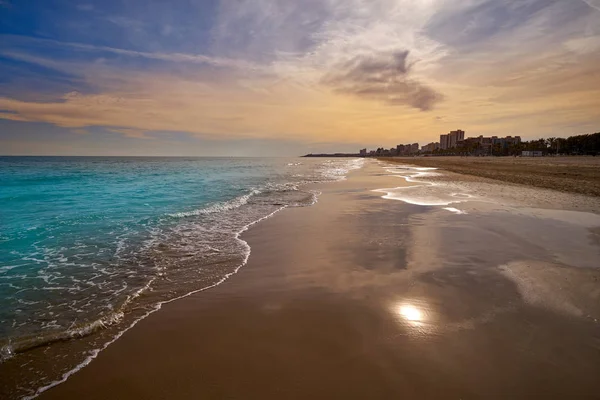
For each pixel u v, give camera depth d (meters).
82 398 2.64
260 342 3.41
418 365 2.96
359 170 50.00
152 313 4.12
